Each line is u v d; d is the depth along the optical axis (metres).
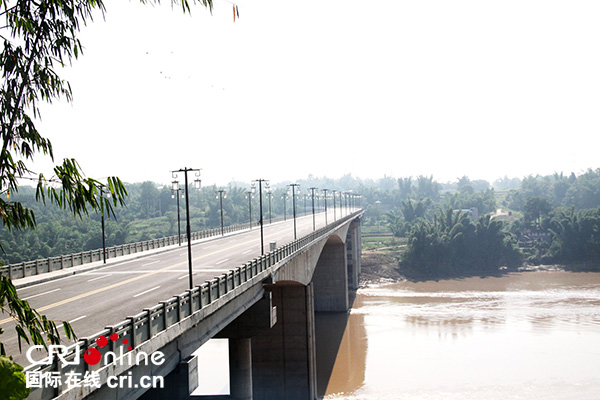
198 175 33.19
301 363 47.22
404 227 166.12
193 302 21.25
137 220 171.62
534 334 64.25
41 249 96.19
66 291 28.66
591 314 74.31
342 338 66.75
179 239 57.59
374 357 58.00
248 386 36.53
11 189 11.48
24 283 31.16
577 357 54.69
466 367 53.03
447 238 126.44
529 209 156.12
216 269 36.38
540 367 52.06
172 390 20.84
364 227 198.12
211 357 58.25
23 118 12.30
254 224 94.62
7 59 12.20
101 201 12.09
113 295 26.70
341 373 53.44
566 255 128.75
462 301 88.44
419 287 107.38
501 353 57.06
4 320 21.67
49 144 12.55
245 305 30.52
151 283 30.53
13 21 12.23
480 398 45.25
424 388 48.03
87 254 41.69
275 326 47.81
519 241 145.75
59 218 124.56
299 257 45.34
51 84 13.04
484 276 118.56
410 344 62.28
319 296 84.06
